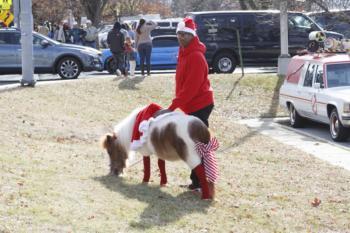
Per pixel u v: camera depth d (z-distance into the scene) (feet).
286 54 81.00
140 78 77.15
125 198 28.45
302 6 85.61
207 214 27.58
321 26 95.81
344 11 79.56
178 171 35.86
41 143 40.32
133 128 31.60
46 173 30.96
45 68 82.38
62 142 43.88
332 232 27.22
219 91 75.82
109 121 56.08
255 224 27.22
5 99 56.59
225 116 69.15
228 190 32.55
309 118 58.23
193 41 29.68
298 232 26.86
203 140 28.96
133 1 235.20
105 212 25.75
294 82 61.11
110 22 216.33
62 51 82.74
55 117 51.96
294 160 42.57
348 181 36.24
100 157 37.81
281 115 70.03
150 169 34.63
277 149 47.16
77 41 123.95
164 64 95.04
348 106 50.21
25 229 22.66
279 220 28.17
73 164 34.50
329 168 40.01
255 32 93.45
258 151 46.06
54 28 138.62
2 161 31.76
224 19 92.73
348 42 60.70
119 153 32.63
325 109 53.31
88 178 31.53
